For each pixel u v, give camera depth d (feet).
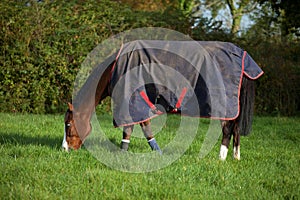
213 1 94.38
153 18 50.96
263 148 28.66
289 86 53.62
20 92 45.03
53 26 45.78
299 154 27.22
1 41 44.60
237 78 23.11
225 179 19.95
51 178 18.93
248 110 24.07
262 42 55.98
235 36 54.29
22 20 44.91
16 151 23.65
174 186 18.57
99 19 47.67
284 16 58.23
